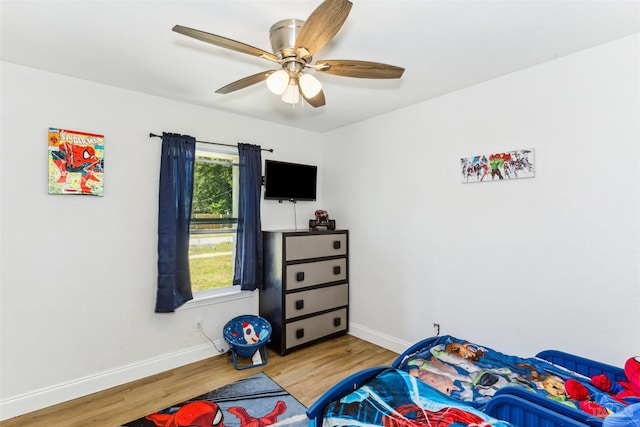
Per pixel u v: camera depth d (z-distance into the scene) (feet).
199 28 5.58
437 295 8.86
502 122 7.51
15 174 6.84
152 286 8.63
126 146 8.25
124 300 8.20
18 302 6.88
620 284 5.93
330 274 10.91
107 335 7.95
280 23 5.35
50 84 7.23
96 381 7.75
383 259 10.32
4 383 6.72
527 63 6.89
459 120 8.33
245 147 10.16
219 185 10.09
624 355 5.88
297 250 10.07
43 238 7.16
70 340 7.47
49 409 7.02
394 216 9.98
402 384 5.34
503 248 7.53
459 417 4.38
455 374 5.91
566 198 6.57
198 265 9.61
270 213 11.21
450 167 8.54
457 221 8.41
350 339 10.98
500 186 7.58
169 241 8.54
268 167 10.85
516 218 7.30
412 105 9.44
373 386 5.28
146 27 5.55
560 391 5.02
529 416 4.36
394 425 4.32
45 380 7.14
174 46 6.19
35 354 7.05
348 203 11.55
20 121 6.89
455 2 4.83
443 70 7.21
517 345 7.29
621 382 5.18
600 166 6.15
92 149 7.73
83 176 7.59
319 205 12.63
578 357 6.05
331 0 3.70
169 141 8.67
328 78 7.60
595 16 5.21
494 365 6.01
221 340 9.86
